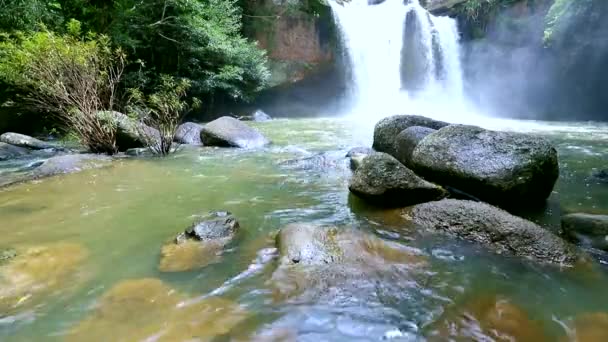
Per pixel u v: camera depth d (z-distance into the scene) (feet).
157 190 15.24
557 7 44.78
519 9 51.21
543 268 8.50
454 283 8.01
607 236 9.39
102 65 26.78
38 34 23.04
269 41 53.72
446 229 10.49
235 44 45.57
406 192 12.40
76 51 22.65
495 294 7.60
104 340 6.15
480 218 10.17
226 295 7.52
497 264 8.76
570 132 33.12
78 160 19.76
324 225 10.78
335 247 9.16
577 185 15.20
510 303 7.27
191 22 41.01
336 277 8.14
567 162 19.72
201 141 27.32
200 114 47.19
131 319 6.72
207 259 9.04
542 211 12.26
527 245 9.16
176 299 7.37
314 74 56.59
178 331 6.38
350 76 58.59
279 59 54.44
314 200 13.78
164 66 42.93
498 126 39.09
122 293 7.55
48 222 11.63
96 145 23.04
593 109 48.32
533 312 7.00
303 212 12.52
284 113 56.75
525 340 6.19
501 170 12.21
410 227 10.98
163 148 23.30
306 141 28.37
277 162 20.44
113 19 37.04
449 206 11.03
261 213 12.44
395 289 7.78
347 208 12.85
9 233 10.72
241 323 6.65
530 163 12.12
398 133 19.72
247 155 22.68
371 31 61.72
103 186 15.83
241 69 45.32
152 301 7.29
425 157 14.25
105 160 21.06
